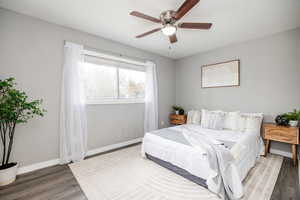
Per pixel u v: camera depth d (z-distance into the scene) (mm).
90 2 1800
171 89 4426
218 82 3471
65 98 2381
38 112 1969
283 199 1474
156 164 2307
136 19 2203
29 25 2098
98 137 2861
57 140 2350
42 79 2209
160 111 4125
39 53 2182
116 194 1592
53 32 2307
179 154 1904
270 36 2725
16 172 1885
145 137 2496
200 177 1675
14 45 1983
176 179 1866
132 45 3295
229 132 2605
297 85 2465
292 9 1916
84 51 2613
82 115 2570
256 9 1926
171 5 1851
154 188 1688
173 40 2312
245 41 3033
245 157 1852
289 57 2533
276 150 2662
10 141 1825
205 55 3756
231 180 1510
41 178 1908
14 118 1784
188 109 4199
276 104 2684
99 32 2650
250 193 1569
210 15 2066
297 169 2074
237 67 3137
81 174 2010
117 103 3156
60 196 1561
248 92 3020
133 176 1951
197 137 2115
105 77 2994
